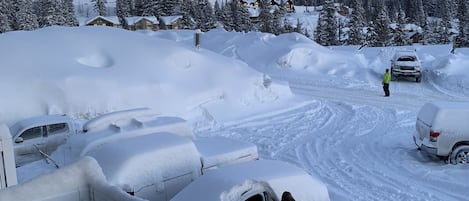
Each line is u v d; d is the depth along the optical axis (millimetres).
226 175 7137
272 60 34594
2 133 8750
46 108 16828
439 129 12805
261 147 15773
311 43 37594
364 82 29406
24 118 16344
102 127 12211
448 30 95250
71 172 6832
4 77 16938
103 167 8125
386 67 33969
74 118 17203
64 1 94438
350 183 11977
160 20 94000
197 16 94312
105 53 20266
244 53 37000
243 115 20328
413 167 13047
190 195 6895
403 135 16906
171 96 19328
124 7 116938
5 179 8750
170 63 20859
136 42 21703
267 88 22547
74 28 22062
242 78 22047
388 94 24828
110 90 18094
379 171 12852
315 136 17109
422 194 11023
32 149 13852
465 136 12797
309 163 13820
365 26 98000
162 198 8297
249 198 6992
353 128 18172
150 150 8391
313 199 7480
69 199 6785
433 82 28812
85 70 18453
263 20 100125
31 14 87375
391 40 76188
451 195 10938
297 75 31922
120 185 7754
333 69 32875
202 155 9195
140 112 13039
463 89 26375
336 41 86562
